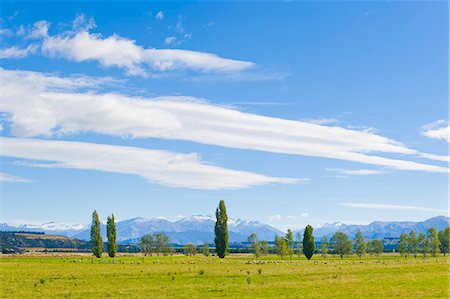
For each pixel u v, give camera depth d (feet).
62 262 414.21
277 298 166.40
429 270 275.18
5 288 197.57
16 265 351.25
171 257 588.91
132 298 168.96
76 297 171.12
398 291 181.16
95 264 375.25
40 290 191.42
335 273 260.42
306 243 561.02
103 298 168.86
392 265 333.83
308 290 186.60
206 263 393.70
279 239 639.76
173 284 211.82
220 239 521.24
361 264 368.27
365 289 188.34
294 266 338.75
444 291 181.68
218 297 169.89
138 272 270.67
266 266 339.16
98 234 570.46
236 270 285.84
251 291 184.75
